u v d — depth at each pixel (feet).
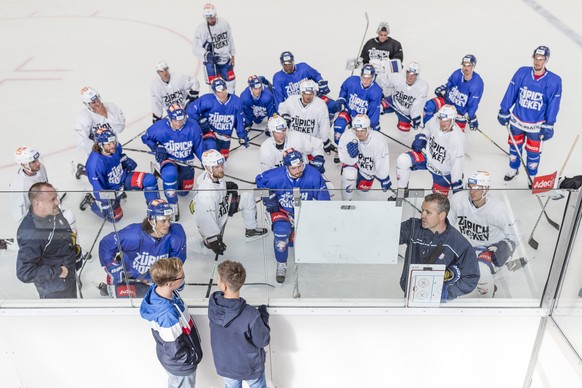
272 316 11.87
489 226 11.03
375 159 17.33
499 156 21.27
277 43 33.88
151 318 10.52
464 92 21.03
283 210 11.55
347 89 21.02
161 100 22.02
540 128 18.53
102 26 37.29
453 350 12.41
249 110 22.16
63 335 12.35
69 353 12.66
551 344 11.68
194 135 18.03
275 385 13.19
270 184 14.85
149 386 13.32
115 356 12.71
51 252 12.09
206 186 15.11
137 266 12.25
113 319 12.03
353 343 12.34
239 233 11.73
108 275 12.31
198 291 12.07
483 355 12.46
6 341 12.47
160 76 21.58
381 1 40.73
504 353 12.42
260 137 23.04
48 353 12.67
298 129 20.31
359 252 11.58
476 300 11.89
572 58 30.40
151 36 35.55
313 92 19.26
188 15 39.01
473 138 22.54
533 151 18.94
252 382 11.74
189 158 18.49
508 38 33.58
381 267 11.71
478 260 11.44
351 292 11.95
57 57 32.40
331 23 36.94
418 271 11.60
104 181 16.52
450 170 17.30
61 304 12.13
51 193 11.36
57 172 20.71
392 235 11.30
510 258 11.46
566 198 10.55
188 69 30.81
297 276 12.00
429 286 11.72
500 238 11.18
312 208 11.10
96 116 19.04
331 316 11.85
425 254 11.41
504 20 36.45
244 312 10.52
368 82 20.13
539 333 12.03
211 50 25.43
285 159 13.87
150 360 12.80
